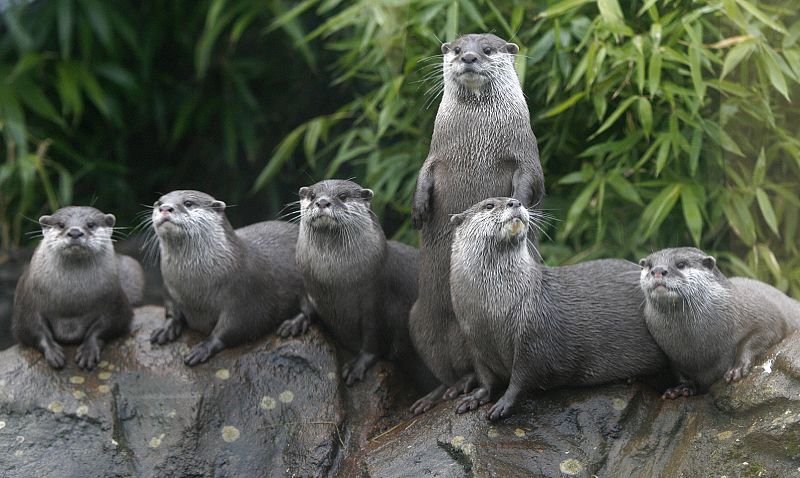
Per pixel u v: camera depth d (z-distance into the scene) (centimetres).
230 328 1458
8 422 1367
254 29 2433
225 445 1360
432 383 1512
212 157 2470
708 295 1248
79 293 1457
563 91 1705
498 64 1356
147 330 1518
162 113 2395
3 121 2141
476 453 1241
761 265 1656
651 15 1578
